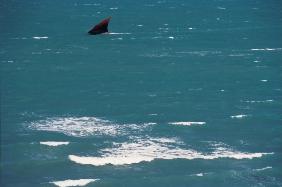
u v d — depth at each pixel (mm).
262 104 146875
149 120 134625
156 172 109250
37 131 126312
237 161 114250
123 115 137375
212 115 138750
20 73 169500
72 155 115000
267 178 108000
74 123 131625
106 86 158875
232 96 152750
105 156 114812
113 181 105438
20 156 114375
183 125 132000
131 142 121875
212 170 110375
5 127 128125
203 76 170125
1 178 106250
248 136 127062
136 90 155875
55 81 162500
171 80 165500
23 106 141750
